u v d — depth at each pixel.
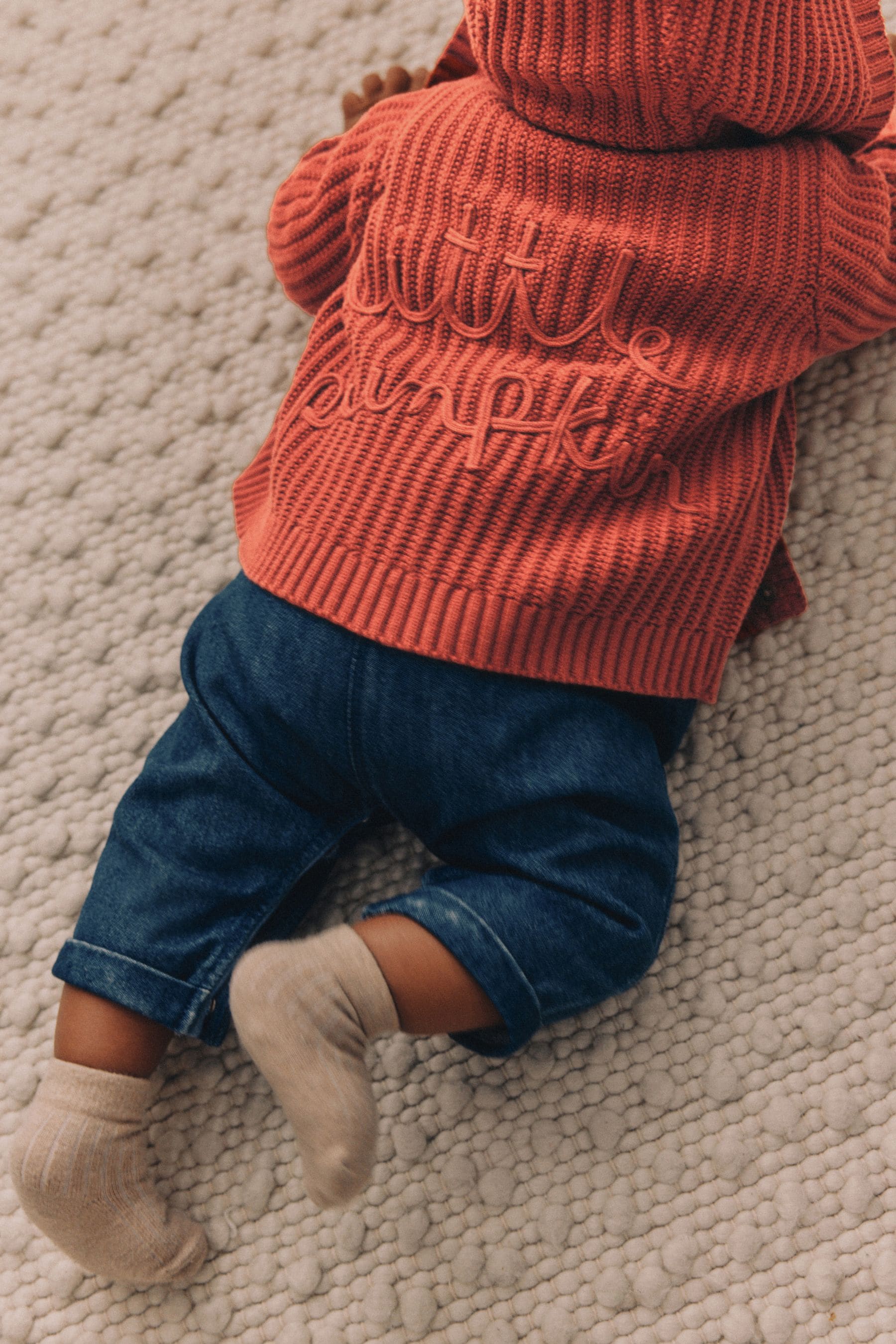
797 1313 0.78
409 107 0.71
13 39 0.99
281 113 0.97
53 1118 0.70
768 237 0.64
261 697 0.70
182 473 0.94
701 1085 0.82
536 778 0.67
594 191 0.64
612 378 0.65
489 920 0.65
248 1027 0.62
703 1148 0.81
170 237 0.96
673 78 0.59
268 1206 0.81
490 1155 0.81
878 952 0.83
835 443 0.89
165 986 0.71
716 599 0.71
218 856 0.72
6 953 0.87
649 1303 0.79
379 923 0.66
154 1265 0.76
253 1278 0.80
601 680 0.69
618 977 0.69
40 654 0.91
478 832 0.69
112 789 0.90
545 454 0.65
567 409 0.65
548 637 0.67
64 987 0.74
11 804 0.89
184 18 0.98
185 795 0.72
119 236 0.96
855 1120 0.81
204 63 0.98
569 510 0.66
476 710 0.67
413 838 0.87
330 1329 0.79
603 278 0.64
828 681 0.87
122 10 0.99
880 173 0.72
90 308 0.96
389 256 0.68
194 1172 0.81
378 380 0.68
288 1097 0.62
